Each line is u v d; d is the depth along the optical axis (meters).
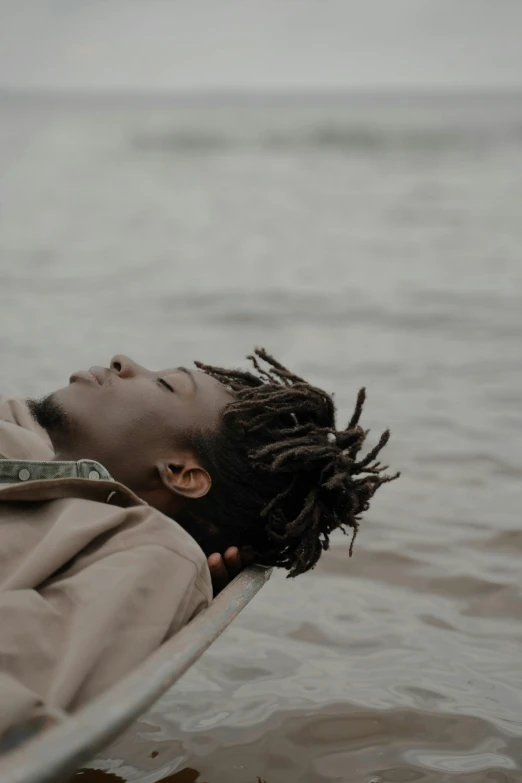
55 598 1.83
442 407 5.66
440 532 3.85
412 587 3.40
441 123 68.56
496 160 33.12
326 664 2.89
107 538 1.96
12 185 22.17
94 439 2.26
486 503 4.16
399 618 3.18
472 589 3.37
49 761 1.41
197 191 22.64
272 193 22.44
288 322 8.22
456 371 6.55
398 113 102.62
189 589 1.96
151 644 1.83
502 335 7.75
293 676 2.82
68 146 40.62
